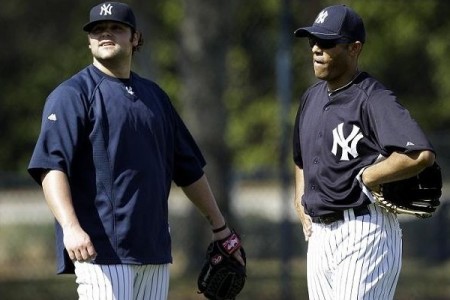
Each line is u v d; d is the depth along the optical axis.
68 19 68.25
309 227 19.69
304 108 19.66
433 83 66.69
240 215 46.94
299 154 20.28
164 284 19.00
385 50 65.56
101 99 18.22
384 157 18.23
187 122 44.34
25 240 48.25
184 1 45.09
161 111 18.98
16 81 69.19
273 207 56.53
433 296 35.38
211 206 20.12
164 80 66.88
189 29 44.91
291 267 35.25
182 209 44.88
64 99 18.05
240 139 66.19
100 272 17.97
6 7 67.75
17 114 70.50
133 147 18.22
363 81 18.56
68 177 17.95
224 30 44.69
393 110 17.94
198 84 44.16
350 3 65.75
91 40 18.45
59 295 37.31
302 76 51.31
